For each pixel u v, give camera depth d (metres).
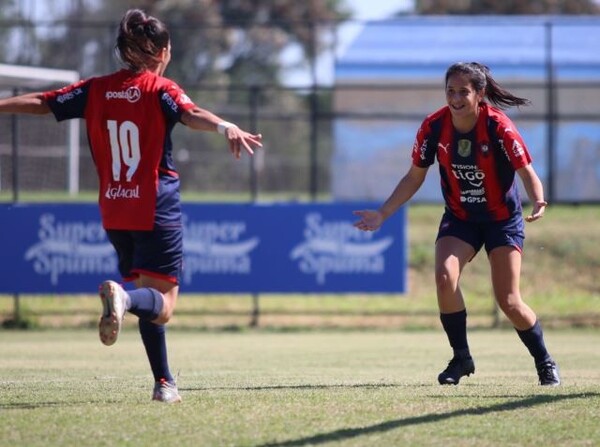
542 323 62.78
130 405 21.95
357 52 96.00
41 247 57.47
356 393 24.25
